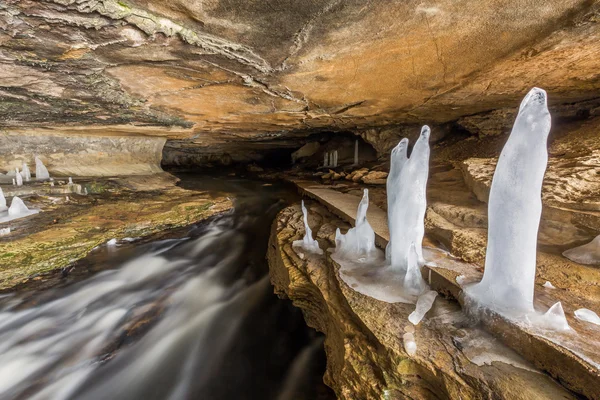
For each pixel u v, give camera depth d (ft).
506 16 8.54
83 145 25.73
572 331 5.61
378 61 11.62
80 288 14.62
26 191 19.44
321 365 11.08
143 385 10.49
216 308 14.51
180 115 20.36
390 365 6.33
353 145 43.34
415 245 8.91
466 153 24.58
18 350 11.14
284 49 10.33
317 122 25.75
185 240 20.11
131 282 15.85
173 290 15.52
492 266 6.61
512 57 11.30
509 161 6.05
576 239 9.10
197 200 23.79
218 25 8.66
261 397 10.15
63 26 8.45
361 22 8.68
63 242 14.51
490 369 5.57
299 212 18.97
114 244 16.51
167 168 52.80
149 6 7.69
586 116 20.30
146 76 12.79
